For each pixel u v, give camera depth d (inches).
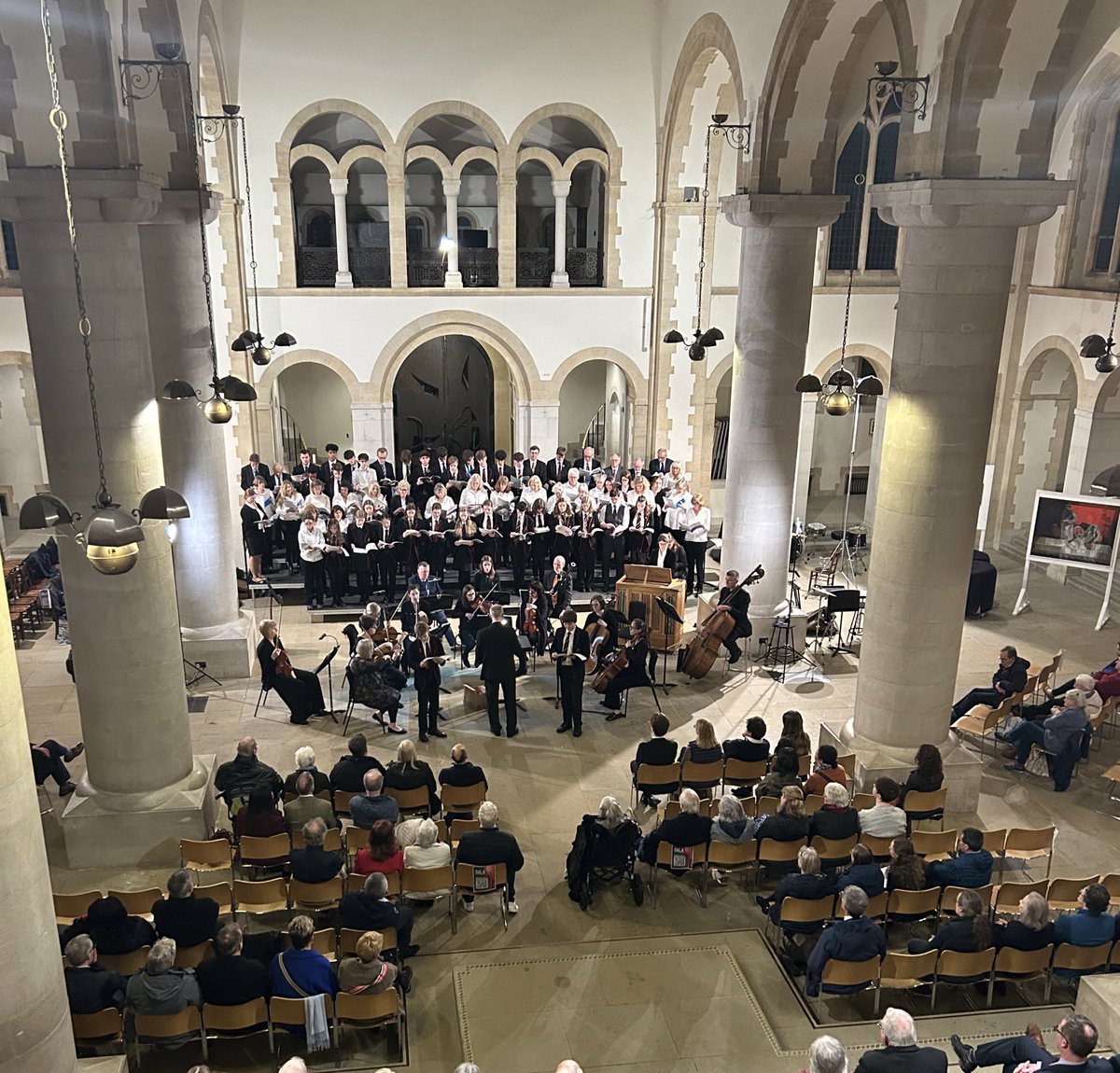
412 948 338.3
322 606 658.2
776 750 414.0
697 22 662.5
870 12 464.1
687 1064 303.0
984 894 346.6
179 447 537.0
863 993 332.8
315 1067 298.0
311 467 740.0
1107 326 676.1
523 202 948.6
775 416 577.0
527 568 701.3
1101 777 478.3
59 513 300.2
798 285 559.8
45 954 249.9
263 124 745.6
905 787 399.2
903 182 380.5
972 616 679.7
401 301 797.2
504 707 530.6
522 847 410.6
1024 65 356.2
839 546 759.7
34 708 527.2
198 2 530.0
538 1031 314.5
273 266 773.3
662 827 363.9
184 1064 297.6
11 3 319.0
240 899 337.7
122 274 354.9
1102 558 649.0
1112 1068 249.4
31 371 840.3
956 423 398.3
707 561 762.8
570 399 1030.4
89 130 336.8
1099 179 711.1
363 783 387.9
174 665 395.2
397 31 743.1
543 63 764.6
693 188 790.5
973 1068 274.4
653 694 540.4
